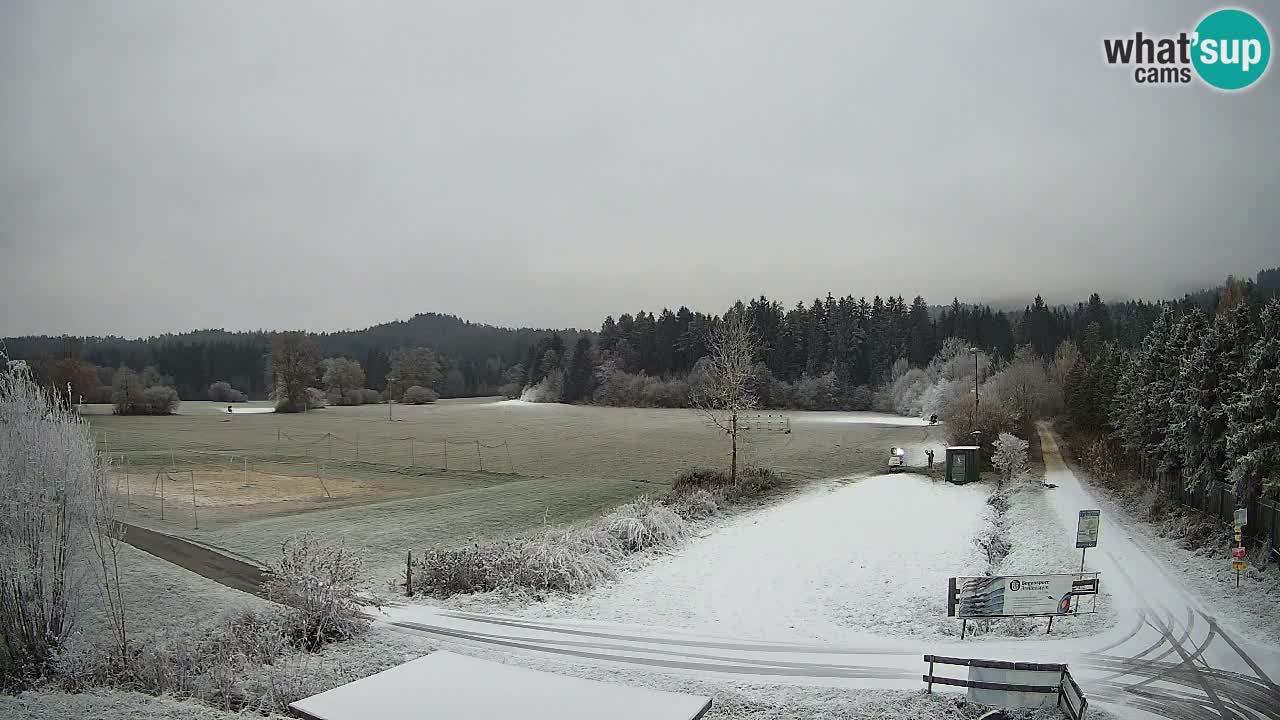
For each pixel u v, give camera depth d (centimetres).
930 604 2314
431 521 3622
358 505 4266
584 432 8700
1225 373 3316
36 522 1536
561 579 2527
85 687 1389
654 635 1970
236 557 2809
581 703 1152
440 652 1403
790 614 2239
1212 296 7975
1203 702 1445
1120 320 13638
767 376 12650
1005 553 2928
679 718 1098
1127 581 2403
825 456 6278
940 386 9556
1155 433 4325
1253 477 2759
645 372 15038
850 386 12900
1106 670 1628
